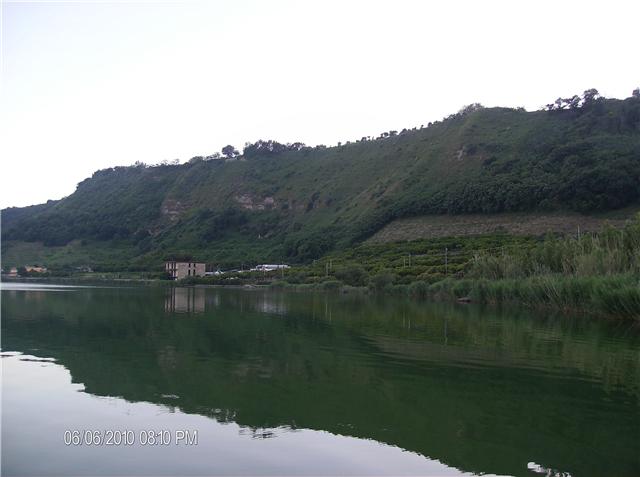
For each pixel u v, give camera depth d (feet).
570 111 533.55
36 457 44.32
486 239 350.02
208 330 118.32
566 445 48.03
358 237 450.30
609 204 358.23
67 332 112.68
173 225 641.81
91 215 644.69
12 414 54.85
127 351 89.76
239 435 49.78
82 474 41.27
